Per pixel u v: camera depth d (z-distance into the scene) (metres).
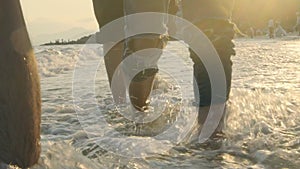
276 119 3.96
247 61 10.53
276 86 5.71
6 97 2.92
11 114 2.93
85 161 3.13
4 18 2.94
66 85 6.36
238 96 4.48
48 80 7.30
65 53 11.75
